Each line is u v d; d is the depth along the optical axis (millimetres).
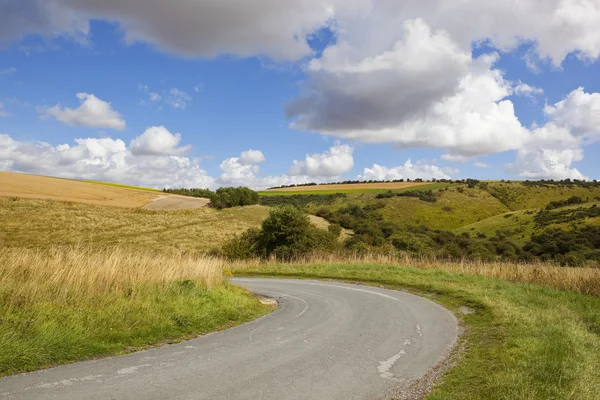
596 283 15359
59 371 6277
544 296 14008
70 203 67188
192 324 9750
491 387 5699
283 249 40188
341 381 6281
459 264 24109
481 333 9492
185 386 5844
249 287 19016
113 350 7547
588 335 8758
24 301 8531
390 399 5660
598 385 5855
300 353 7734
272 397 5566
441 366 7168
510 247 55094
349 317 11414
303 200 110688
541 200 115125
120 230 57281
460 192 120188
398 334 9445
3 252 11375
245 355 7520
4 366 6188
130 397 5367
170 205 78812
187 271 14305
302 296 15820
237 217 73812
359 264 26141
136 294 10711
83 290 9969
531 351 7285
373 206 104000
